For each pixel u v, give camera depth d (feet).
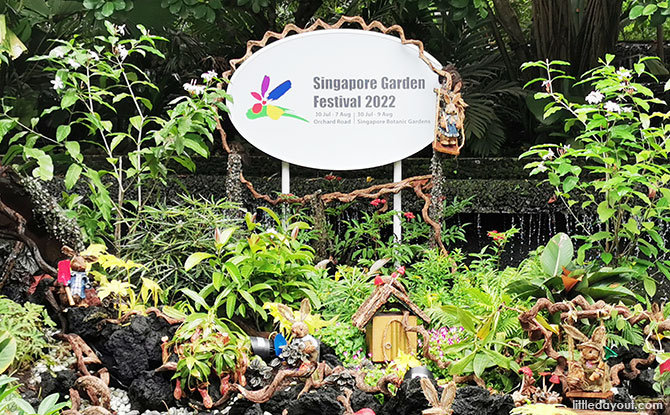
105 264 12.84
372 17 23.20
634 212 14.42
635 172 13.65
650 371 11.98
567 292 13.10
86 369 11.58
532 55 22.85
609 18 21.26
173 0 18.72
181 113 15.80
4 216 13.60
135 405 11.66
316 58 17.19
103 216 14.90
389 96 17.24
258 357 11.78
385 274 15.55
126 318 12.39
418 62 17.19
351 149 17.34
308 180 20.48
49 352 12.32
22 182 13.98
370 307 12.48
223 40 23.75
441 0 19.15
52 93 22.98
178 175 20.79
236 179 16.93
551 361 11.92
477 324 12.26
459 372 11.71
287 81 17.22
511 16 21.99
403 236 19.07
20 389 11.29
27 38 21.01
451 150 16.78
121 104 22.65
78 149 15.23
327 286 14.19
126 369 11.81
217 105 16.26
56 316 12.92
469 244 20.42
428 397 10.25
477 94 21.50
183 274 14.03
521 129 24.07
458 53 23.31
